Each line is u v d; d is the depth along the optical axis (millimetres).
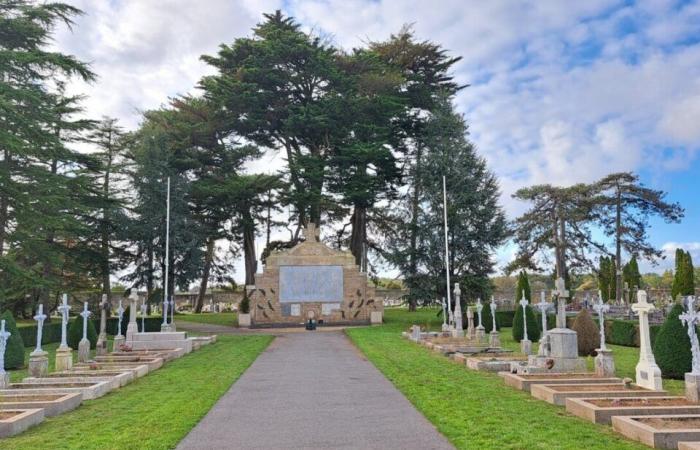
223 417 11133
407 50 48250
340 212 53250
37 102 29016
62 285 37250
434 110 44781
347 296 42031
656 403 10734
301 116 43531
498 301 53594
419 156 45219
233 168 49094
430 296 41500
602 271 55469
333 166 44844
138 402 12656
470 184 42156
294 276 42000
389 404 12281
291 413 11469
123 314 37188
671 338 15766
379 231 54938
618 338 25703
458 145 43062
